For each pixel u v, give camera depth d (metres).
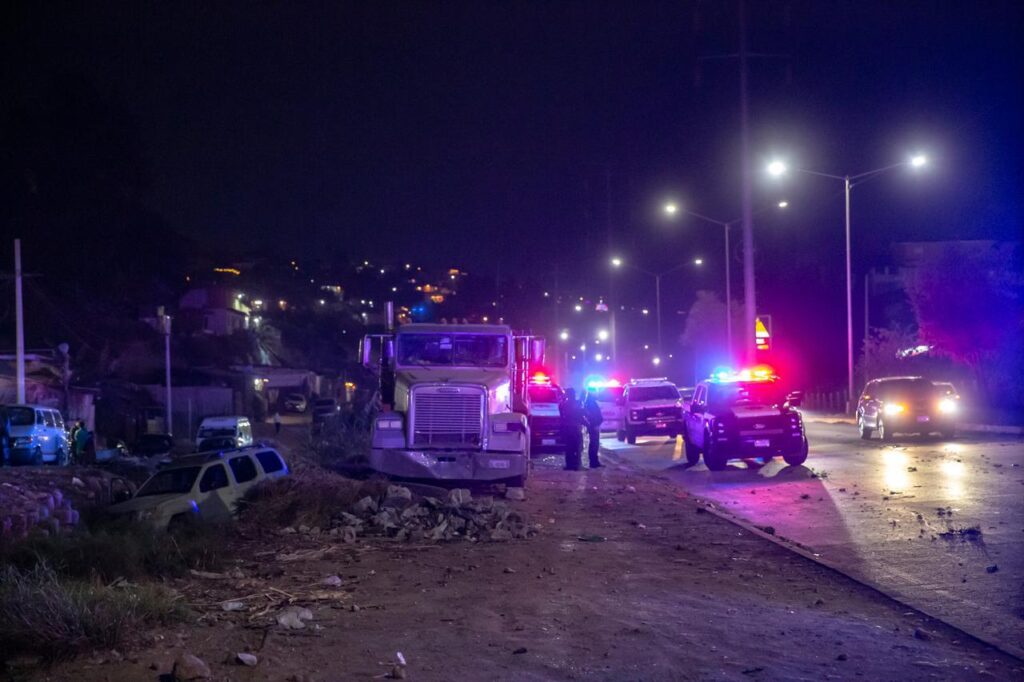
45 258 60.66
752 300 28.17
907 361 48.62
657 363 65.31
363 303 107.00
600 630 8.23
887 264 65.00
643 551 12.16
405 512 14.49
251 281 95.00
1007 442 27.19
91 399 46.38
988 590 9.72
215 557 11.08
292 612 8.40
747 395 23.48
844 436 33.47
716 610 8.96
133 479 24.12
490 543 12.82
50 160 62.31
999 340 39.50
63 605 7.34
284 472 18.16
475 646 7.72
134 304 70.38
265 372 76.81
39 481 18.03
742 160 28.22
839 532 13.54
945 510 14.88
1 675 6.63
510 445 18.39
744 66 27.86
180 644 7.52
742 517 15.68
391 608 8.97
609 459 29.77
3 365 43.34
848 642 7.89
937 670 7.15
